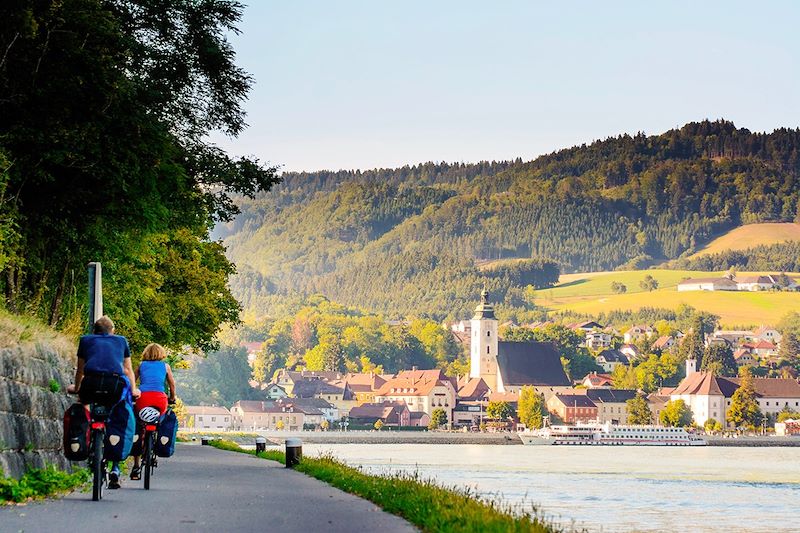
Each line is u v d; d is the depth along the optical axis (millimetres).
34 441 53344
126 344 47406
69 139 81500
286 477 72500
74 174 85500
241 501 50188
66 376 61312
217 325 150625
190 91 113188
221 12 110375
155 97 102438
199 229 142125
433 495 54750
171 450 55844
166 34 108875
